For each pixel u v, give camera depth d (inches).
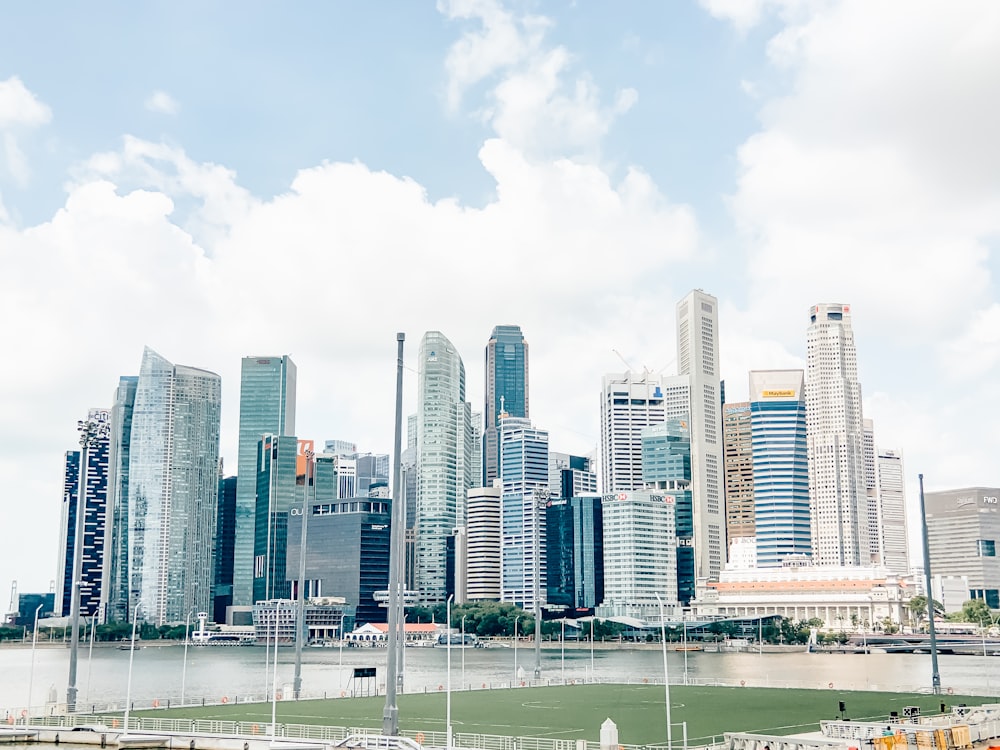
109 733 4436.5
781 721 5315.0
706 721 5319.9
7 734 4527.6
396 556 3978.8
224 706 6082.7
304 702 6407.5
